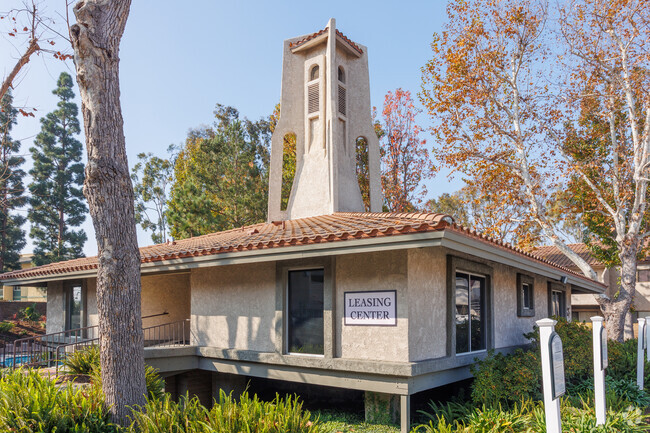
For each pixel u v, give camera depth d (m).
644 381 13.59
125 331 7.12
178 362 12.07
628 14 19.58
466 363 10.29
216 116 37.62
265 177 34.06
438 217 7.52
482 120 21.70
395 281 8.95
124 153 7.53
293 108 15.27
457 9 21.39
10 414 6.41
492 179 22.48
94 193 7.26
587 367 12.55
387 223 8.72
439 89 21.81
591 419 8.10
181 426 6.26
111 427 6.73
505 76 21.75
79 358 10.50
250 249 9.89
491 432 7.61
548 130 21.97
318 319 10.13
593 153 22.50
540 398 9.77
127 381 7.04
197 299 12.87
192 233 29.45
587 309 34.94
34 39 11.59
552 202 22.72
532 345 12.60
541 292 16.61
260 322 11.16
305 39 15.06
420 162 32.28
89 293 16.83
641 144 20.12
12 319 36.47
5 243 43.03
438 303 9.78
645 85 19.78
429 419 9.97
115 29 7.54
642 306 32.31
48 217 47.31
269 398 12.55
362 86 15.58
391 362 8.71
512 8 20.56
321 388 11.77
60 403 6.87
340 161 14.48
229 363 11.66
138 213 51.72
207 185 32.38
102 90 7.34
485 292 11.82
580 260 21.14
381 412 9.73
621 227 20.84
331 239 8.55
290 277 10.75
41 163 47.28
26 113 12.77
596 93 20.64
